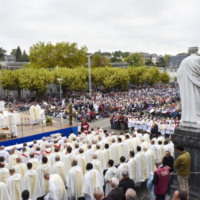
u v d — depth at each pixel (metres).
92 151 10.51
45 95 49.50
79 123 27.55
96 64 80.94
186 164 6.29
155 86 76.06
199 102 6.86
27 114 23.88
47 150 10.99
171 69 102.44
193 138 6.66
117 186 5.83
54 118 30.50
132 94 51.19
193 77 6.76
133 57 111.50
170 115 27.88
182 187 6.41
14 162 10.48
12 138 16.31
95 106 33.25
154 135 12.94
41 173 8.56
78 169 8.29
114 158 11.65
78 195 8.25
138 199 8.36
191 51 6.93
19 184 8.05
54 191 7.37
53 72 49.25
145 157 9.90
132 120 22.97
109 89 57.72
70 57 64.00
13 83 46.22
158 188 6.33
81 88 51.72
